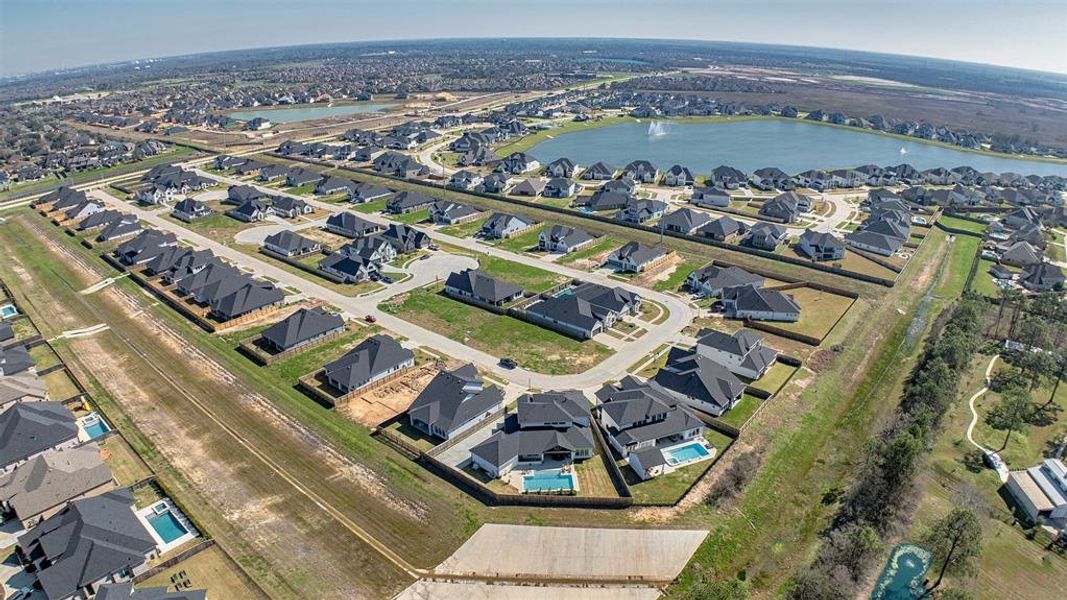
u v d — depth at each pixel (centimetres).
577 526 6297
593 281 12425
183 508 6431
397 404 8331
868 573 5766
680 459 7312
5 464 6931
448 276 12538
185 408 8250
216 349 9781
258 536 6128
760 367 8981
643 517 6419
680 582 5691
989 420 8019
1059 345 9525
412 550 6003
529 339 10088
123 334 10344
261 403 8344
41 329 10494
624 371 9112
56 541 5669
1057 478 6669
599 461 7294
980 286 12675
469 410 7750
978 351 9750
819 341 9919
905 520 6384
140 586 5531
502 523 6328
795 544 6166
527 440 7250
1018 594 5600
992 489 6819
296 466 7131
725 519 6412
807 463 7350
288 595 5484
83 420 8056
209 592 5497
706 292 11869
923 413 7438
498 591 5594
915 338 10444
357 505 6556
